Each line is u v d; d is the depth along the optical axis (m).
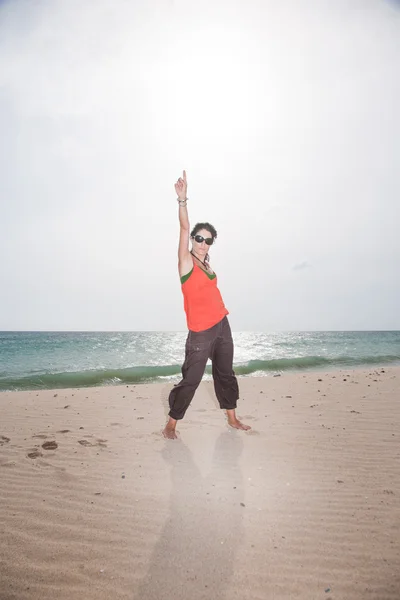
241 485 2.41
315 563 1.63
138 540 1.81
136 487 2.39
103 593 1.46
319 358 12.48
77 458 2.91
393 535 1.83
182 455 2.95
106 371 9.03
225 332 3.32
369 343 28.12
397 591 1.45
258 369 10.57
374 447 3.12
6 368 11.45
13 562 1.64
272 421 3.95
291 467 2.69
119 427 3.81
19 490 2.35
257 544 1.77
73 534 1.86
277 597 1.43
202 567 1.61
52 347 21.19
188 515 2.04
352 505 2.14
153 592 1.46
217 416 4.17
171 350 19.53
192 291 3.11
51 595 1.45
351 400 5.09
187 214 3.03
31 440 3.37
